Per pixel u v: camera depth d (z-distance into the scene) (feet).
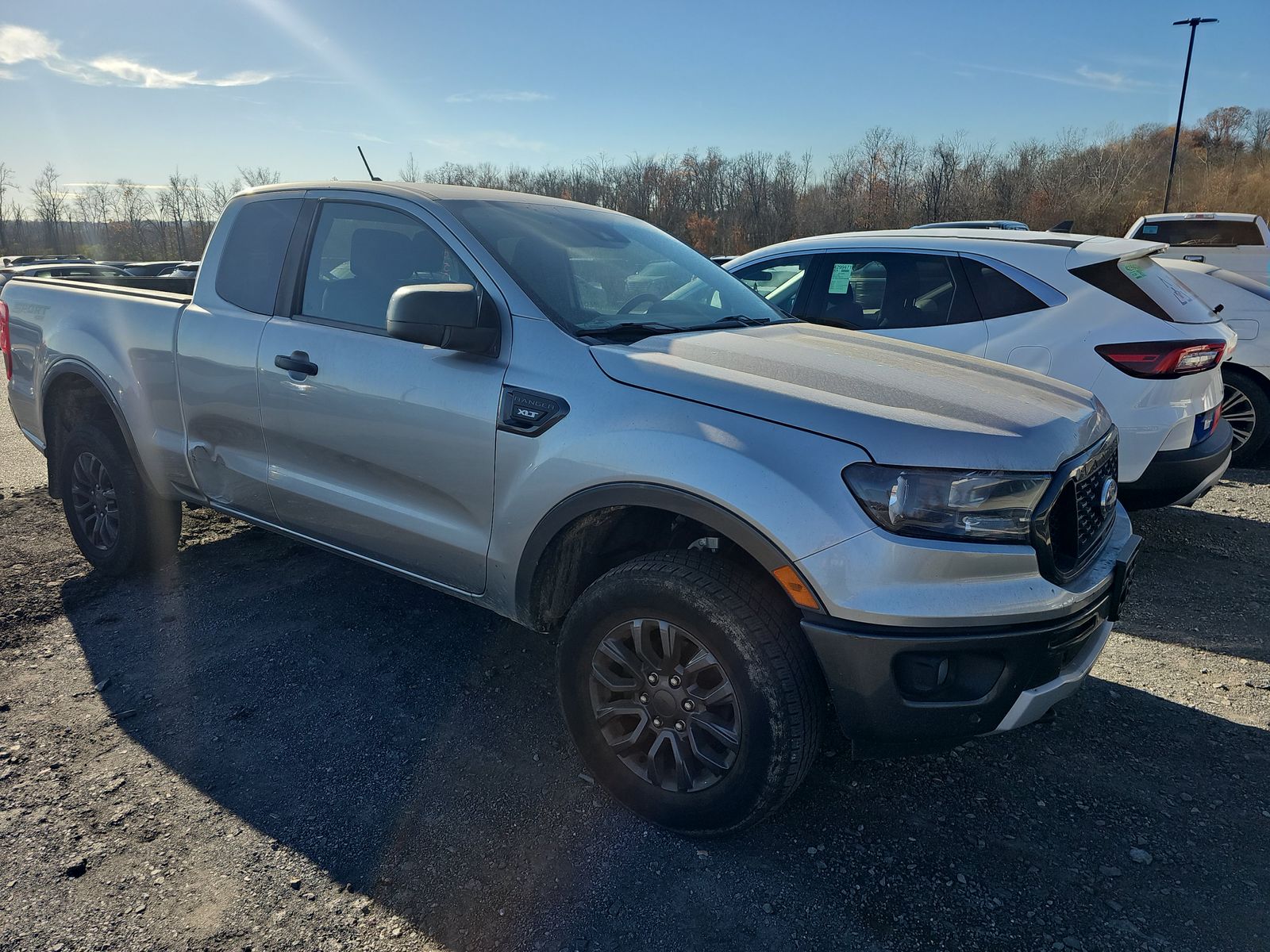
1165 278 15.30
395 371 9.29
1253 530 17.25
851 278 16.58
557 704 10.28
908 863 7.73
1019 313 14.83
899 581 6.73
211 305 11.46
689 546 8.39
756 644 7.10
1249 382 21.66
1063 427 7.74
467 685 10.61
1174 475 13.99
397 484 9.51
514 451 8.39
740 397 7.47
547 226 10.43
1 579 13.44
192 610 12.50
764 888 7.38
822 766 9.21
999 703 7.06
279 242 11.05
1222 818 8.41
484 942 6.72
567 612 9.15
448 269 9.47
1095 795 8.76
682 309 10.29
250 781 8.63
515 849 7.77
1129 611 13.33
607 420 7.84
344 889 7.21
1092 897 7.33
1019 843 8.03
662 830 8.07
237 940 6.63
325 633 11.87
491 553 8.77
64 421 13.76
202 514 16.67
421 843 7.80
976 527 6.85
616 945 6.72
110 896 7.02
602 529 8.57
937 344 15.34
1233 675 11.26
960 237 15.88
